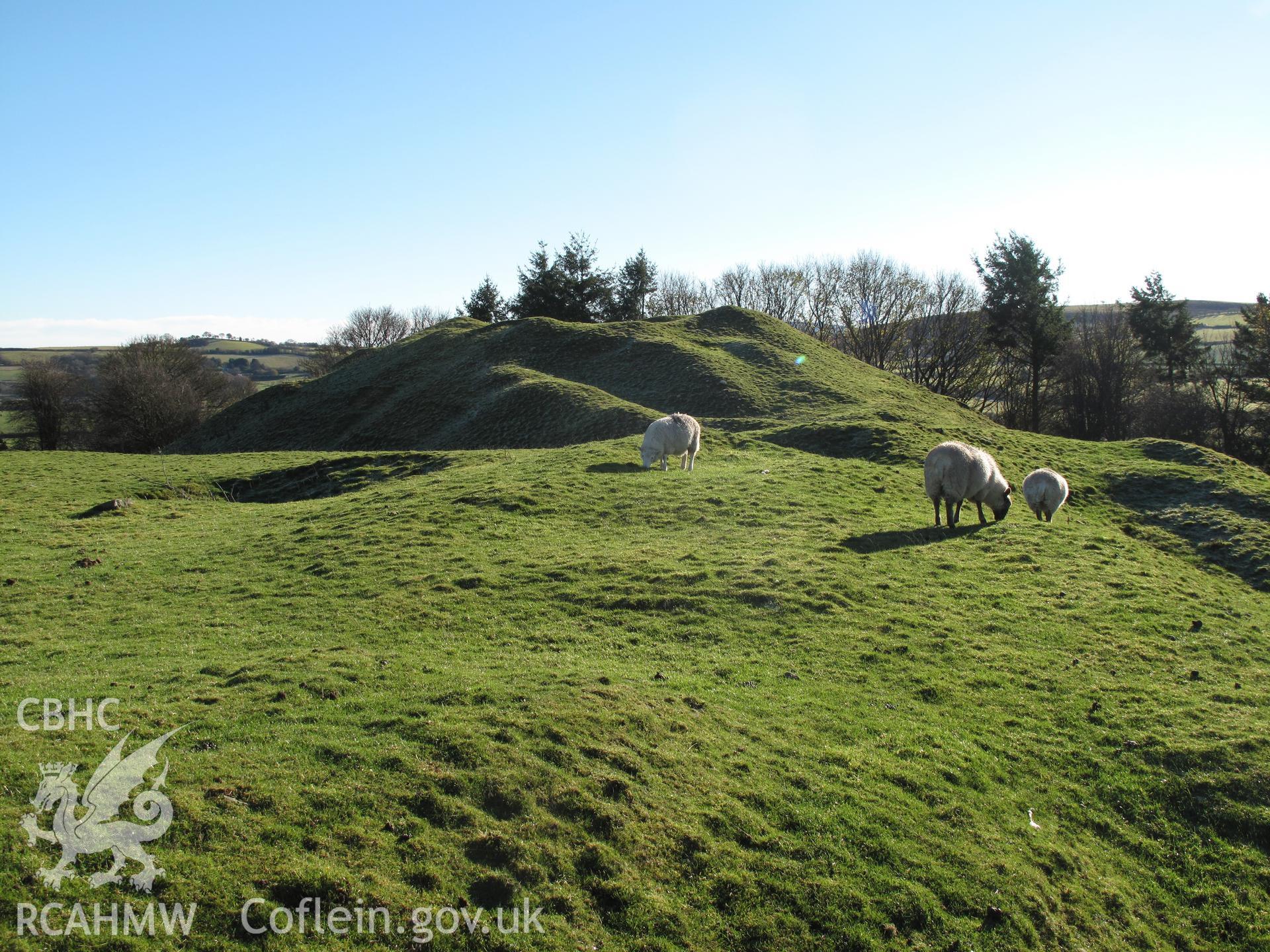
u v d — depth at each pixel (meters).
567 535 20.44
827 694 12.48
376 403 63.34
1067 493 24.09
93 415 85.19
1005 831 9.80
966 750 11.24
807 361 61.09
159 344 96.69
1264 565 22.75
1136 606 16.50
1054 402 82.31
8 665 13.05
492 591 16.39
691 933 7.60
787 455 32.78
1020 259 73.69
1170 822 10.34
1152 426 68.38
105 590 17.84
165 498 31.05
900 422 38.53
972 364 88.38
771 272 104.94
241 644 13.95
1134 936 8.70
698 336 66.31
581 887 7.86
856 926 7.98
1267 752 11.22
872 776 10.34
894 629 14.84
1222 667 14.05
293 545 20.64
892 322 92.00
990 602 16.34
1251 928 8.85
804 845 8.91
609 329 67.06
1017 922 8.36
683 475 26.36
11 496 29.95
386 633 14.30
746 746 10.69
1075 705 12.63
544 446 46.38
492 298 107.94
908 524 21.64
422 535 20.39
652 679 12.38
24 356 144.00
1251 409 69.50
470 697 11.02
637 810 8.94
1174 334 81.06
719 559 17.91
